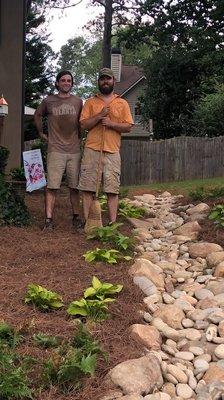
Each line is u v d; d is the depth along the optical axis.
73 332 3.37
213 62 23.05
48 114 6.36
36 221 6.79
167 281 4.75
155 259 5.40
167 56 24.27
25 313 3.64
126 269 4.82
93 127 6.27
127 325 3.62
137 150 17.56
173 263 5.23
